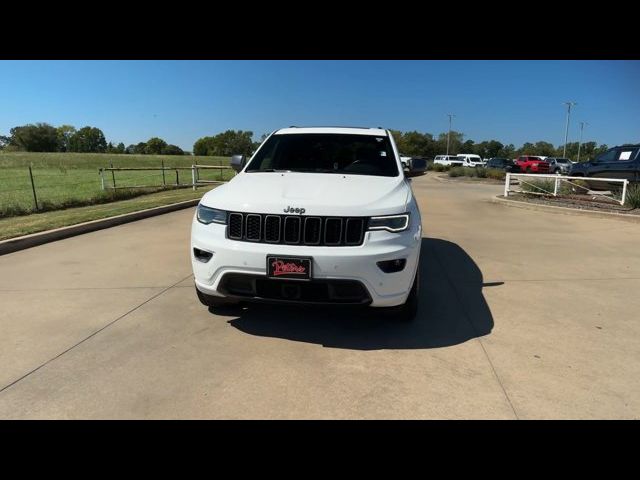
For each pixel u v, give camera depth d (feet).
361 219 11.08
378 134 17.13
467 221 33.27
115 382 9.91
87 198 41.91
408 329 12.93
